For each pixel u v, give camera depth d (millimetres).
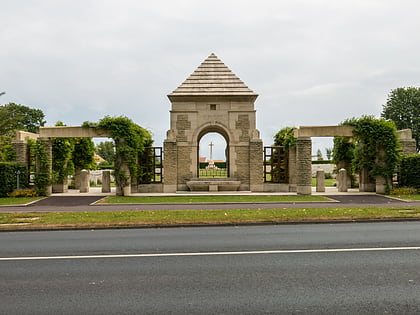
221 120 24250
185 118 24203
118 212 14047
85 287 5473
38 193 21906
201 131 25531
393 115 50625
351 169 26922
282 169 25156
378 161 22109
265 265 6559
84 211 14594
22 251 7906
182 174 24172
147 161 24828
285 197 19906
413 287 5375
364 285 5461
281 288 5348
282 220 11875
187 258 7137
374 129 21641
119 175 21688
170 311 4562
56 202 18391
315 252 7523
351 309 4594
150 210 14695
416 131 48500
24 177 22875
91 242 8898
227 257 7184
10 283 5688
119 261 6961
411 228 10625
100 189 27750
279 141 26797
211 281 5691
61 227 11117
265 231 10352
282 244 8383
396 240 8719
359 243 8391
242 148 24188
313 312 4512
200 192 23281
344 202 17375
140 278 5879
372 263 6641
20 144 23359
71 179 30672
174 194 22266
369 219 12117
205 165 49688
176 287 5434
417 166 21859
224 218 12219
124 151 21578
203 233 10133
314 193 22766
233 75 25016
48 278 5926
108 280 5793
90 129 22188
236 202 17531
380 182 22203
